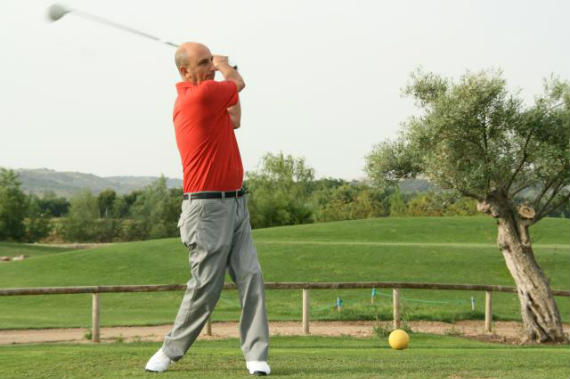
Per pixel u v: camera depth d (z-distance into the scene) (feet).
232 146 15.99
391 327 55.01
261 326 15.74
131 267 101.40
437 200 53.16
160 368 15.70
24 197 280.31
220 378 14.78
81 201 319.88
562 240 123.54
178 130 15.79
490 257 103.24
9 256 174.70
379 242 123.65
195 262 15.84
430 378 15.23
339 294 84.07
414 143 52.80
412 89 54.80
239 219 16.15
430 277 92.07
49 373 15.42
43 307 79.36
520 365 18.34
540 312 53.16
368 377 15.11
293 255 105.09
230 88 15.56
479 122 51.72
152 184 325.62
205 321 16.06
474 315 68.69
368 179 56.44
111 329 57.82
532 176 52.80
